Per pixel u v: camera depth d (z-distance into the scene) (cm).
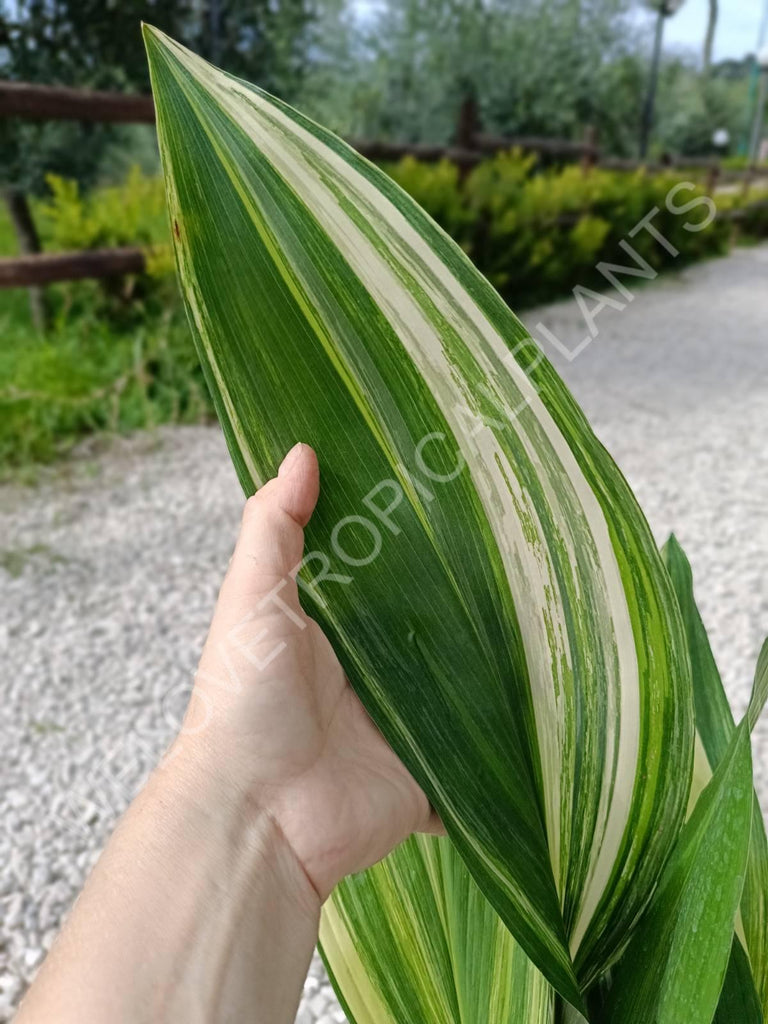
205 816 25
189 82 22
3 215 273
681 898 25
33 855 85
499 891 24
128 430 190
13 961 74
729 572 140
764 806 89
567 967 24
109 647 117
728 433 206
